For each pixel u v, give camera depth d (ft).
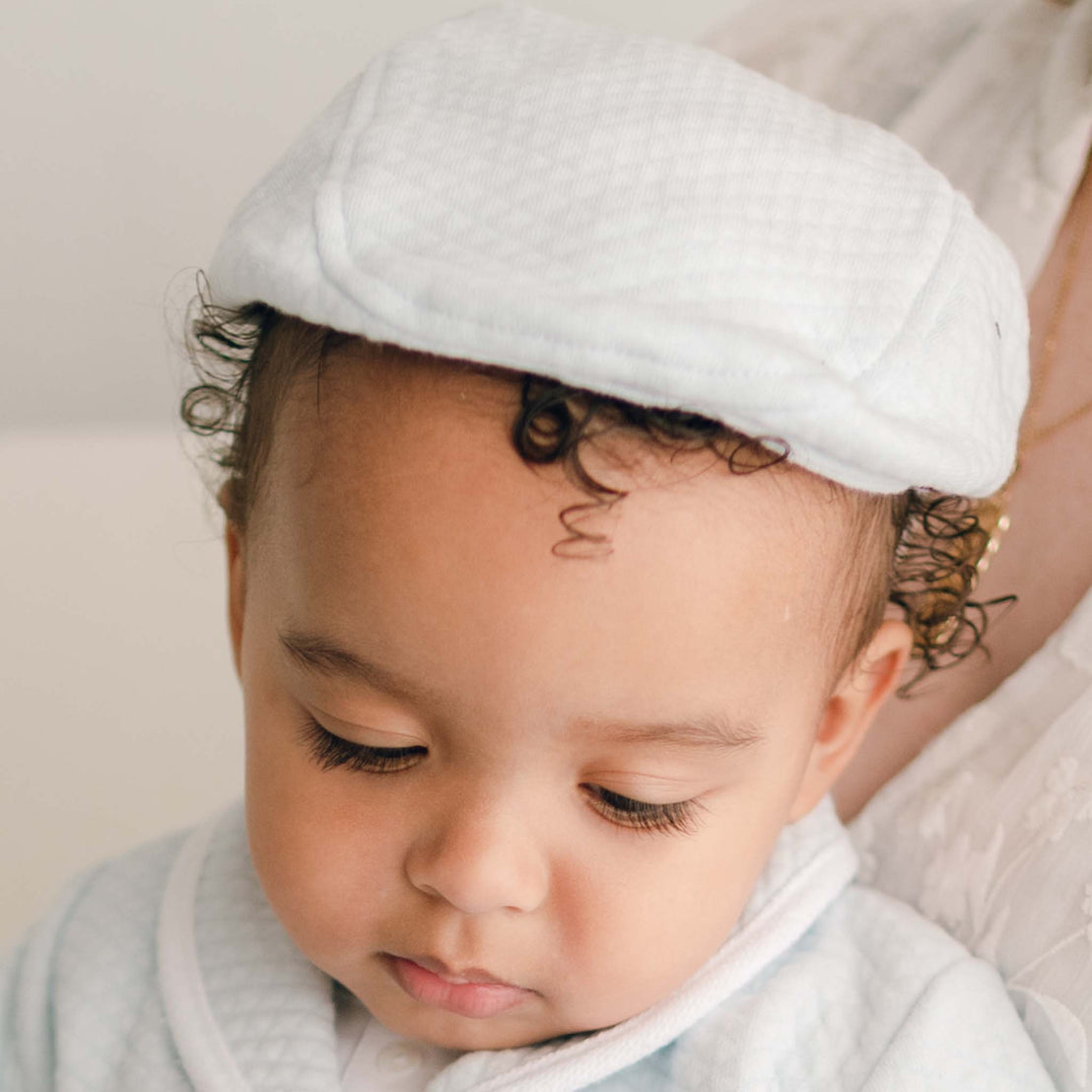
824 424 1.78
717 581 1.97
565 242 1.85
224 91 6.18
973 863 2.64
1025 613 2.87
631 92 2.06
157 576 5.62
